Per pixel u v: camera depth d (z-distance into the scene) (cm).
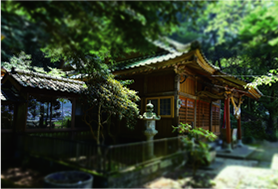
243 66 436
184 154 361
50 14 292
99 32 317
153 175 345
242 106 1067
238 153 341
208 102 913
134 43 329
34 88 591
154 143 383
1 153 512
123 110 618
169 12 264
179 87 673
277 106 801
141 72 742
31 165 452
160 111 702
